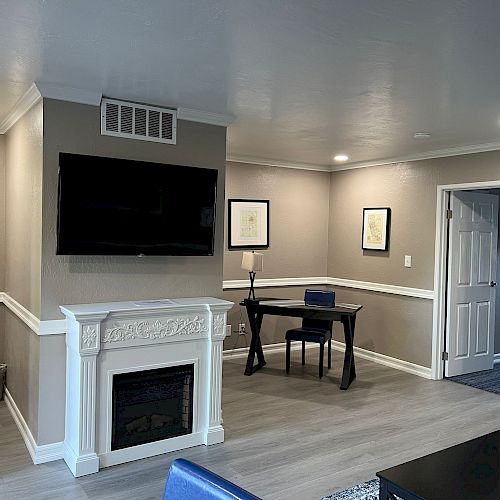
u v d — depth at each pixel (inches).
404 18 85.1
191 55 103.6
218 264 156.4
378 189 239.8
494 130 171.2
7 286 175.6
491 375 220.5
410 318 223.8
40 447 129.6
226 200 233.3
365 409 173.8
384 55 102.8
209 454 136.2
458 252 215.5
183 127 147.7
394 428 156.9
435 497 80.7
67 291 131.8
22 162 150.0
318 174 264.1
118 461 129.4
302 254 259.9
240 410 170.4
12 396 164.1
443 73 113.5
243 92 130.0
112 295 138.5
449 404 180.9
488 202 225.8
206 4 80.4
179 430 139.9
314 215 263.6
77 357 123.8
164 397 137.5
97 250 131.5
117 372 128.6
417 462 93.9
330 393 190.5
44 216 128.0
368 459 134.6
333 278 266.1
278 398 183.5
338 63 107.7
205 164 151.9
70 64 109.7
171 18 86.0
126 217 135.3
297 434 150.7
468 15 83.7
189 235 146.3
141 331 131.4
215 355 142.9
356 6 80.7
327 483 121.3
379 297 239.3
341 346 261.0
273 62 107.5
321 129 173.0
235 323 238.7
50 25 89.3
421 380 211.2
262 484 120.4
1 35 94.0
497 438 106.3
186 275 150.8
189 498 59.6
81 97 130.1
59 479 121.2
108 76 118.0
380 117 154.8
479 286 224.5
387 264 235.0
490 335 229.9
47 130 127.0
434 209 213.2
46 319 129.0
